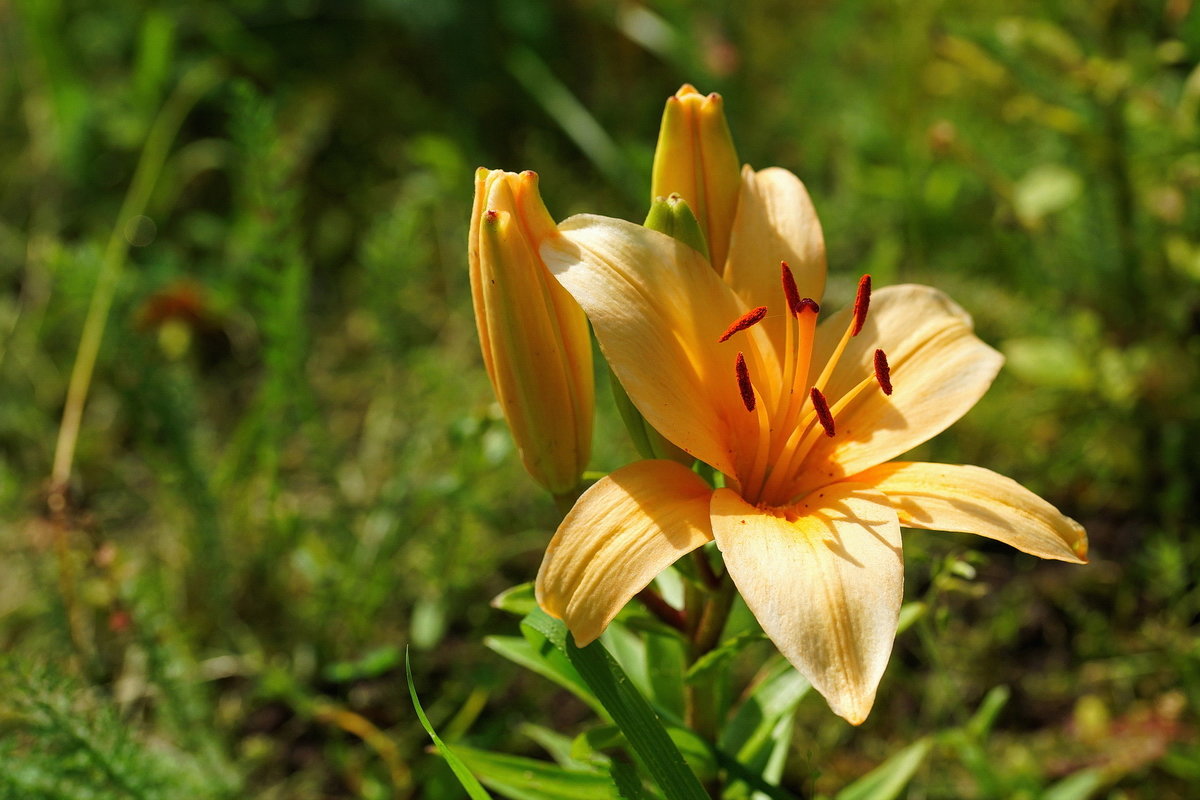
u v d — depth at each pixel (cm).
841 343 41
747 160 90
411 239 68
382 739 55
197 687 55
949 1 89
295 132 91
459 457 63
